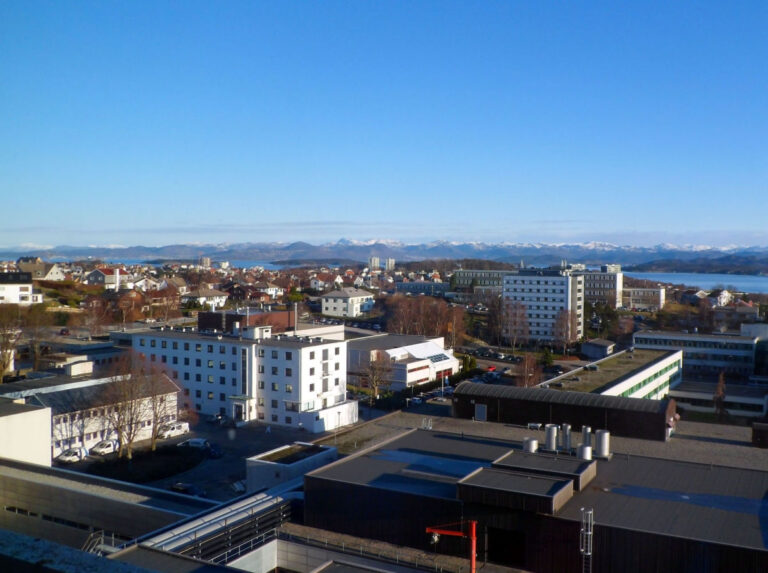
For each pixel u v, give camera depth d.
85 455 61.97
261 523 31.83
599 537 25.97
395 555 28.94
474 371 109.00
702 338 113.19
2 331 95.94
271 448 65.56
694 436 47.50
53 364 92.25
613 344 134.00
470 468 34.72
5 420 43.22
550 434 36.53
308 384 75.44
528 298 155.62
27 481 39.25
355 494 31.38
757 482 31.97
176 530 29.59
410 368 96.94
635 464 34.88
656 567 25.00
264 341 78.75
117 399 62.34
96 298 164.50
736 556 23.69
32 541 6.34
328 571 24.62
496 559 28.36
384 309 189.88
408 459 36.44
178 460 60.09
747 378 108.50
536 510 27.03
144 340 85.25
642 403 48.03
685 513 27.55
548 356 117.06
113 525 36.00
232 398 76.88
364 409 82.44
